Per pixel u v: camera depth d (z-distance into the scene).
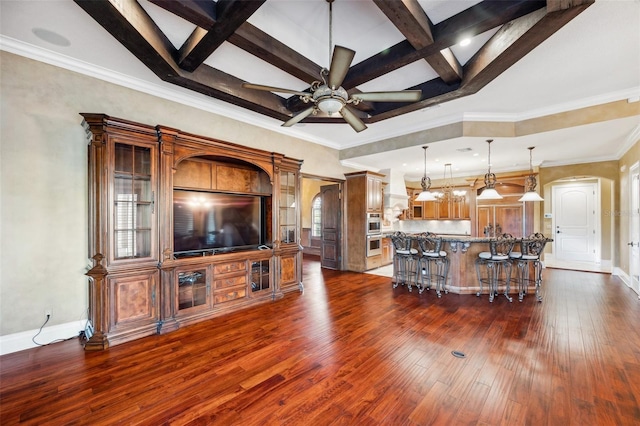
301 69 3.07
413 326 3.47
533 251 4.71
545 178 7.16
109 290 2.95
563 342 3.00
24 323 2.84
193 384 2.29
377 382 2.32
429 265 5.28
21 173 2.81
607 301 4.44
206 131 4.20
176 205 3.75
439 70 3.12
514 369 2.49
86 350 2.83
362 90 3.87
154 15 2.51
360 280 5.95
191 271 3.58
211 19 2.25
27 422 1.87
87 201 3.19
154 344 2.99
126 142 3.06
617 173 6.24
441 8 2.35
